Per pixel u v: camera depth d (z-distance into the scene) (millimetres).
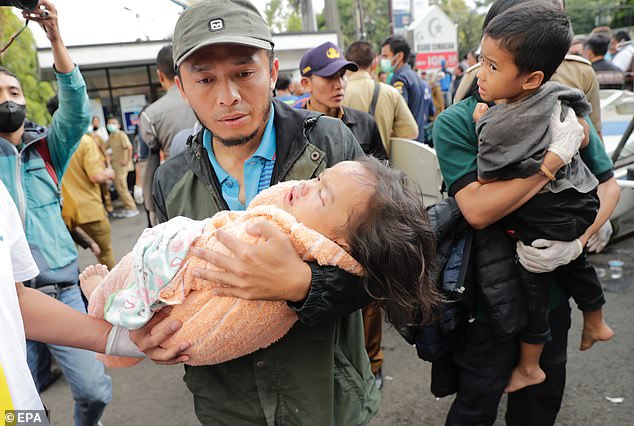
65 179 3812
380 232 958
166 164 1371
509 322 1638
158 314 1039
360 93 3371
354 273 1003
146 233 1050
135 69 9953
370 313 2631
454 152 1653
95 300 1116
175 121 3164
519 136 1432
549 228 1538
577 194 1527
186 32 1104
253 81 1132
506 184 1499
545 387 1916
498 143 1458
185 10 1137
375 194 975
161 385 3113
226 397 1259
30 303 1088
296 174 1241
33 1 1753
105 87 9922
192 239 999
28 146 2172
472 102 1679
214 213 1280
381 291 1018
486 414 1835
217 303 980
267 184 1257
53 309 1101
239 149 1247
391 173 1040
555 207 1518
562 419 2406
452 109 1704
